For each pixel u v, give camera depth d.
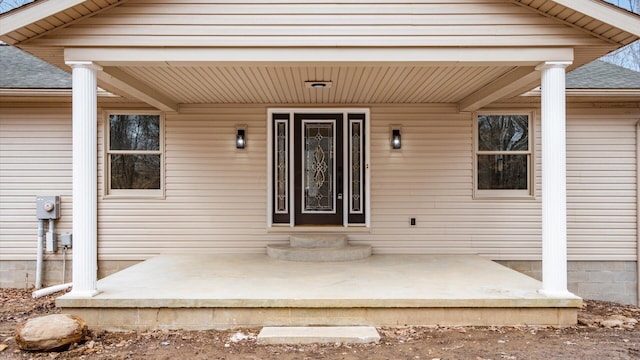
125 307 4.98
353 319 5.02
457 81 6.32
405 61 5.04
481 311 5.05
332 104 7.75
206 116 7.72
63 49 5.00
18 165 7.61
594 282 7.72
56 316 4.66
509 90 6.21
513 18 5.01
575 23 4.94
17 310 6.26
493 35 5.01
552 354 4.27
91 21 4.95
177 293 5.15
